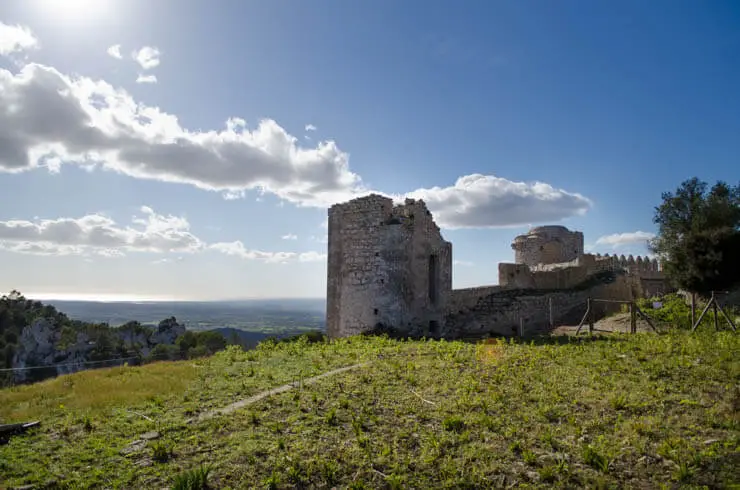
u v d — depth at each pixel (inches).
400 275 1045.8
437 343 816.9
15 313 2472.9
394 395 494.9
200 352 1194.0
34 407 513.7
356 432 403.2
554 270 1524.4
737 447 346.6
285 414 450.3
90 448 390.3
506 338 935.7
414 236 1080.8
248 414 450.0
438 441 385.7
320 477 342.3
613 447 362.3
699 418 400.8
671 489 309.0
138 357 1154.7
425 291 1093.8
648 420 399.9
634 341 716.7
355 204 1128.8
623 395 453.7
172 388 554.9
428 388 513.7
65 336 2160.4
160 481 338.0
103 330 2258.9
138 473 348.5
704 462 332.5
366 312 1079.0
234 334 2228.1
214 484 333.7
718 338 685.9
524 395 477.4
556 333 1019.3
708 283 1035.3
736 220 1048.8
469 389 501.7
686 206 1106.1
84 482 335.9
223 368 664.4
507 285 1384.1
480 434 395.9
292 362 679.7
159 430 421.7
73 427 439.8
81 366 1112.2
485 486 326.6
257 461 361.1
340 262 1145.4
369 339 917.2
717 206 1057.5
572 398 465.7
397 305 1038.4
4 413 503.8
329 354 733.3
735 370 508.1
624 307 1171.9
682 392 463.8
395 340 908.0
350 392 504.4
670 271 1111.0
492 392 486.3
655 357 596.4
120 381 621.0
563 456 355.3
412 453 371.9
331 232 1174.3
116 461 367.2
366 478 340.8
